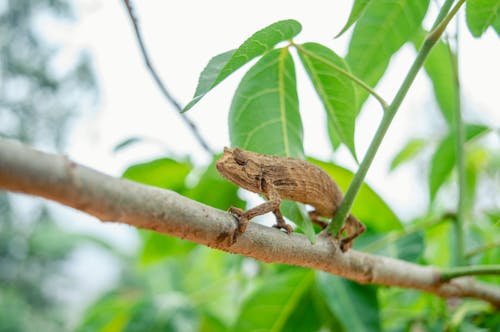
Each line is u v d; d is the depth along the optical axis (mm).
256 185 570
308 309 707
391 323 763
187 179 753
